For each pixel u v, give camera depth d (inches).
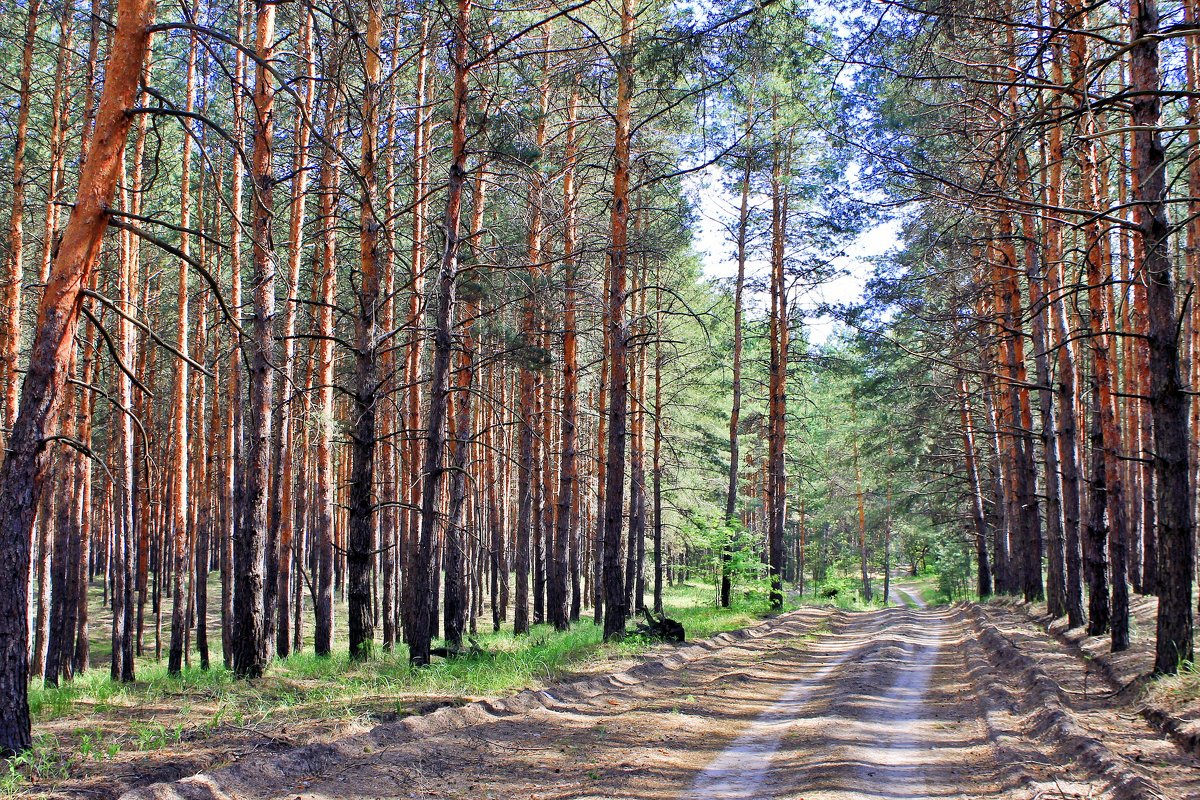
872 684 480.1
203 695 420.8
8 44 705.0
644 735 342.6
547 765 290.2
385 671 488.1
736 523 1172.5
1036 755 286.4
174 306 1056.8
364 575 546.3
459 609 629.9
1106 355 639.8
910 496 1606.8
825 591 1753.2
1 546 278.8
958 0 345.7
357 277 788.0
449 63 554.9
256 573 505.7
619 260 671.1
